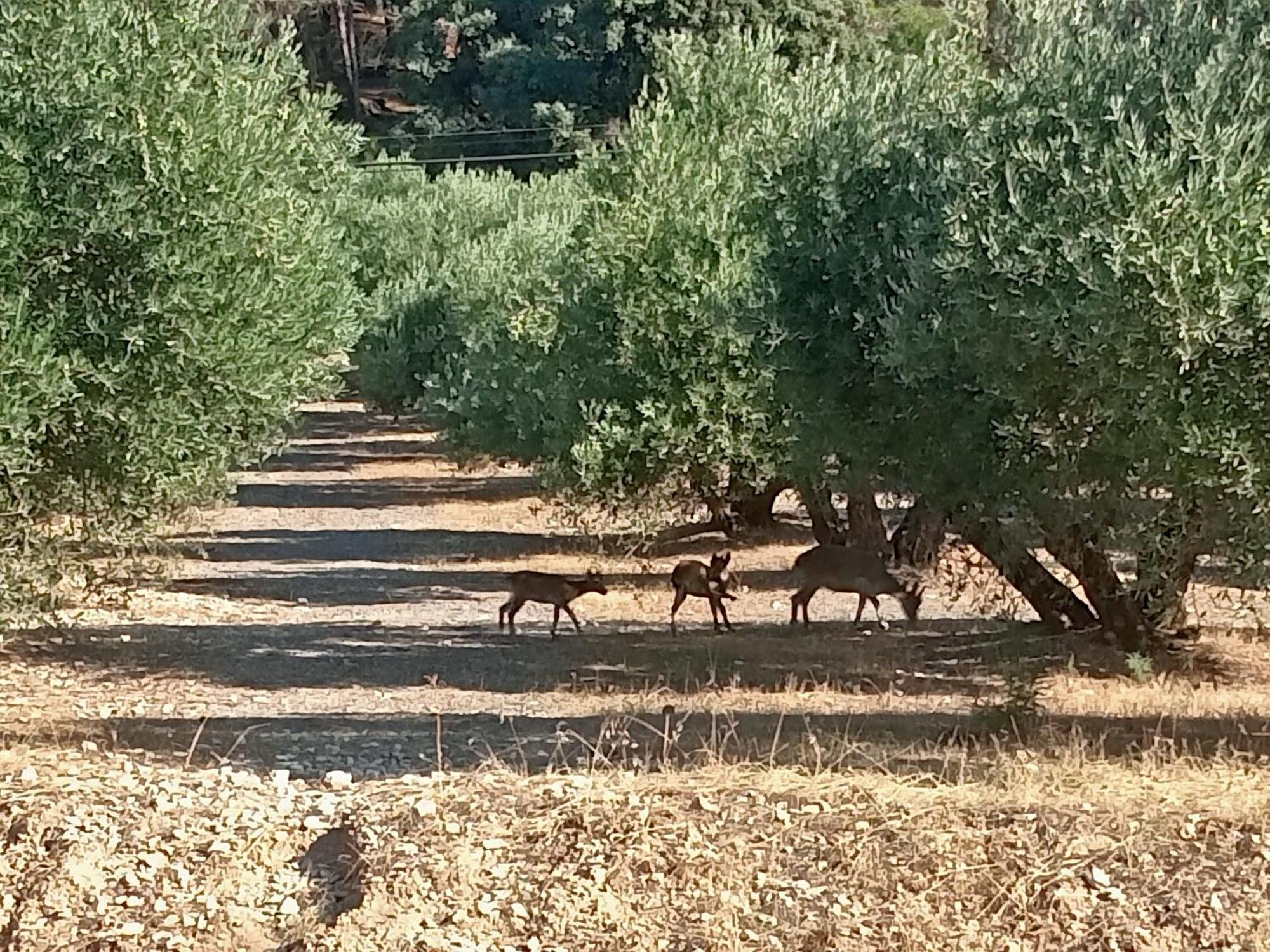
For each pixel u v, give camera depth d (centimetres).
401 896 793
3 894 822
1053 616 1636
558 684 1430
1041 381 1033
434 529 2920
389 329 3481
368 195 4131
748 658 1581
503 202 3906
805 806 841
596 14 5197
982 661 1530
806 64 1666
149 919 805
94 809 885
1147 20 1029
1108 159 933
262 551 2606
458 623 1895
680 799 855
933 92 1357
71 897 818
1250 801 834
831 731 1125
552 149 5031
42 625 1360
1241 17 980
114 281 1008
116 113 1006
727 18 4653
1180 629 1545
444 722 1234
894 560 2034
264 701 1346
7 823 870
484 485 3725
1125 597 1438
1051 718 1156
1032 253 954
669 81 1734
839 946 748
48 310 995
